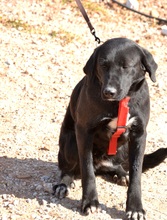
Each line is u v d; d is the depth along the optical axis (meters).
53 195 9.46
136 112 8.99
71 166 9.84
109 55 8.62
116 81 8.48
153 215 9.16
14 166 10.46
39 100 13.80
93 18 18.55
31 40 16.55
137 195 8.95
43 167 10.57
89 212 8.84
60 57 15.99
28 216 8.66
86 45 16.84
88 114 8.92
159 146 12.19
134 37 17.91
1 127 12.21
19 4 18.28
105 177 10.52
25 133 12.02
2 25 17.00
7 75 14.65
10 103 13.45
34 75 14.89
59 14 18.25
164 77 15.92
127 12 19.41
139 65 8.82
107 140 9.42
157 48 17.59
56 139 11.92
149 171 10.95
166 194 10.02
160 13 19.78
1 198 9.19
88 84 8.87
